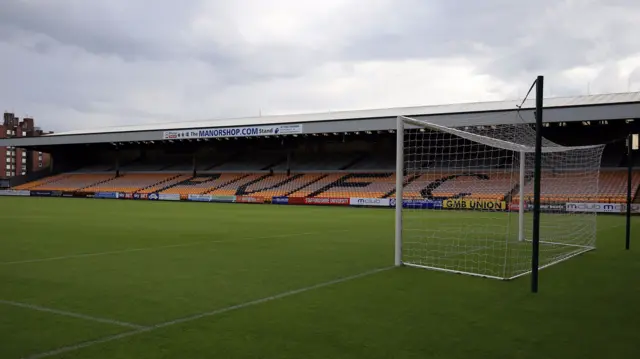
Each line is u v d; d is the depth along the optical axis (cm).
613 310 614
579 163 2008
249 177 4966
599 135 3853
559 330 527
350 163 4834
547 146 1544
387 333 512
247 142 5369
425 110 4441
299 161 5122
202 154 5769
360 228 1838
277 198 4169
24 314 584
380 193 3928
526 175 2553
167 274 855
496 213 2859
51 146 5916
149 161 6016
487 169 3462
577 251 1184
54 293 701
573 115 3098
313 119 4988
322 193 4181
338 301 657
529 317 579
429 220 2303
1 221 2058
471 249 1232
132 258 1047
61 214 2531
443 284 774
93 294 695
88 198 4944
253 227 1852
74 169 6247
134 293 702
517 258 1072
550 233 1664
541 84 705
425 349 464
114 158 6238
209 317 573
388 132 3972
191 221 2128
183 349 459
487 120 3002
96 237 1462
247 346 469
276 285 762
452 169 3575
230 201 4359
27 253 1118
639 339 498
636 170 3547
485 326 541
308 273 870
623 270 916
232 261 1011
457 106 4409
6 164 10125
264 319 565
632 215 2772
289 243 1339
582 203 2605
